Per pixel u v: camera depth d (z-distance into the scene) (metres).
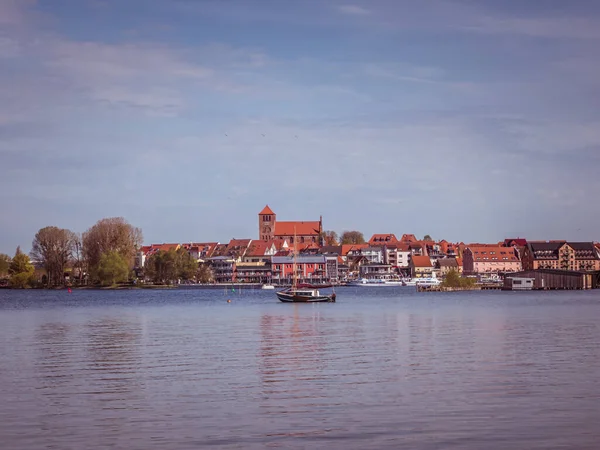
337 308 162.00
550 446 39.19
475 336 89.12
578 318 118.00
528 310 142.75
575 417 44.72
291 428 43.19
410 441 40.31
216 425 44.03
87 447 40.00
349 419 44.97
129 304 194.50
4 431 43.19
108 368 65.31
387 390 53.22
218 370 63.25
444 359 68.19
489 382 55.78
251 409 47.84
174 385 56.28
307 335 93.50
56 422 45.06
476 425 43.16
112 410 48.03
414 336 90.19
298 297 196.88
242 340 88.00
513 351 73.44
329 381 57.09
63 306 184.38
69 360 70.88
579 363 64.62
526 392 51.84
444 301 192.75
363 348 77.75
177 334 97.38
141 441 40.97
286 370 62.75
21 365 67.62
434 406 47.91
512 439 40.38
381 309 154.50
